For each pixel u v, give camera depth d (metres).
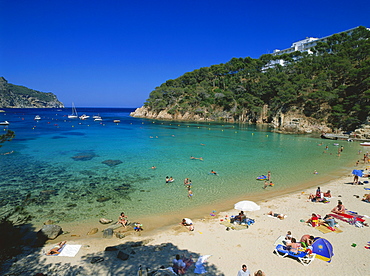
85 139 56.38
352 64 90.06
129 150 43.53
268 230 15.13
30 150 41.53
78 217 17.30
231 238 14.20
